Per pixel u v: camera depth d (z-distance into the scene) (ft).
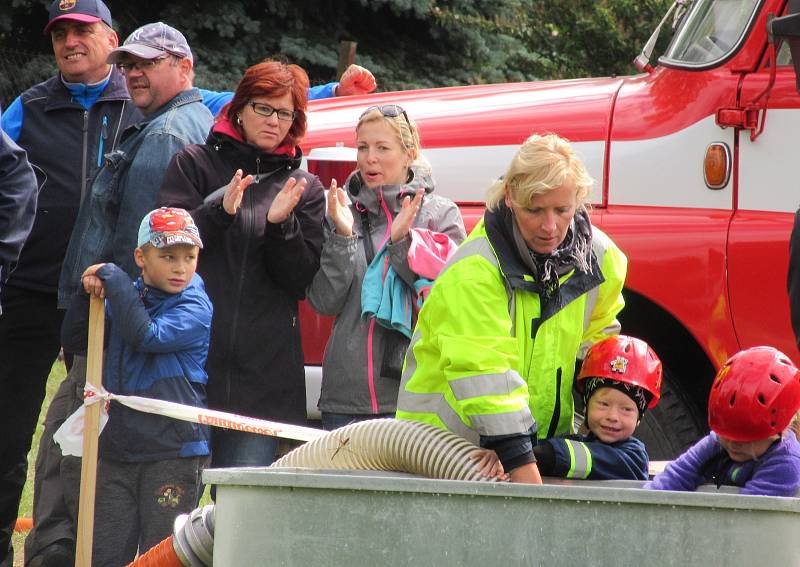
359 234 39.11
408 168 40.19
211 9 129.18
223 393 38.91
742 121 43.55
